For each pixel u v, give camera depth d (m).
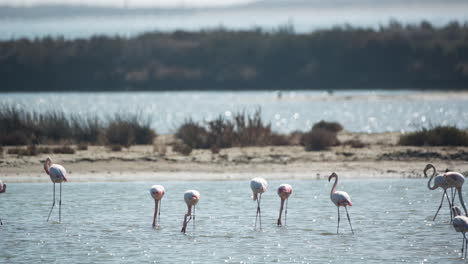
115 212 17.22
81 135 29.64
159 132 43.16
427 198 19.09
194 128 29.58
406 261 12.90
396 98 95.75
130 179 22.00
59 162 23.95
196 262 12.81
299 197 19.25
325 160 24.80
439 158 24.67
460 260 12.97
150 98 102.62
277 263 12.75
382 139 30.33
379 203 18.39
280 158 25.00
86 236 14.75
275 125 51.09
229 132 28.33
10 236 14.72
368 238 14.63
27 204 18.14
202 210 17.52
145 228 15.50
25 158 24.06
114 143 28.52
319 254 13.37
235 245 14.05
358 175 22.67
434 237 14.73
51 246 13.92
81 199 18.86
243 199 18.97
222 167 23.77
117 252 13.50
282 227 15.63
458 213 14.45
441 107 75.00
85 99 95.31
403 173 22.89
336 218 16.59
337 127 36.31
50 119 30.80
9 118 30.17
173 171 23.22
